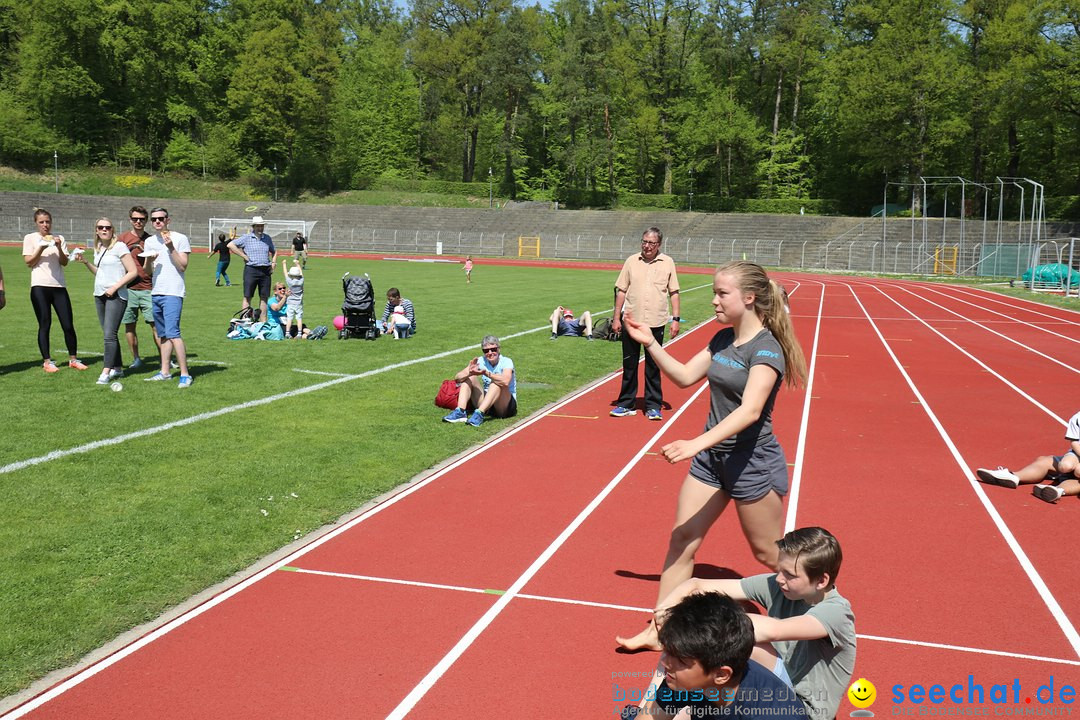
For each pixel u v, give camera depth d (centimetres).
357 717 359
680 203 7131
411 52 8444
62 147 7262
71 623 434
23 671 387
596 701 373
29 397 959
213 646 420
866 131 5900
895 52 5744
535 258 6272
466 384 910
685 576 446
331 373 1180
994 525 618
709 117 6888
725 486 430
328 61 7612
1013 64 5059
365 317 1520
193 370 1168
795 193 7288
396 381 1131
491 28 7669
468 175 8225
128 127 7825
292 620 449
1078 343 1744
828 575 346
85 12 7175
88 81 7375
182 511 605
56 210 6575
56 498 625
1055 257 4588
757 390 400
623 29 7481
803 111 7488
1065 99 5034
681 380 449
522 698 375
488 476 721
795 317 2280
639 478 724
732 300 420
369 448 790
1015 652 425
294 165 7756
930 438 889
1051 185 6200
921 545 575
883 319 2238
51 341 1379
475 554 545
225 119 7962
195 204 7019
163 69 7731
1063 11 4912
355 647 420
